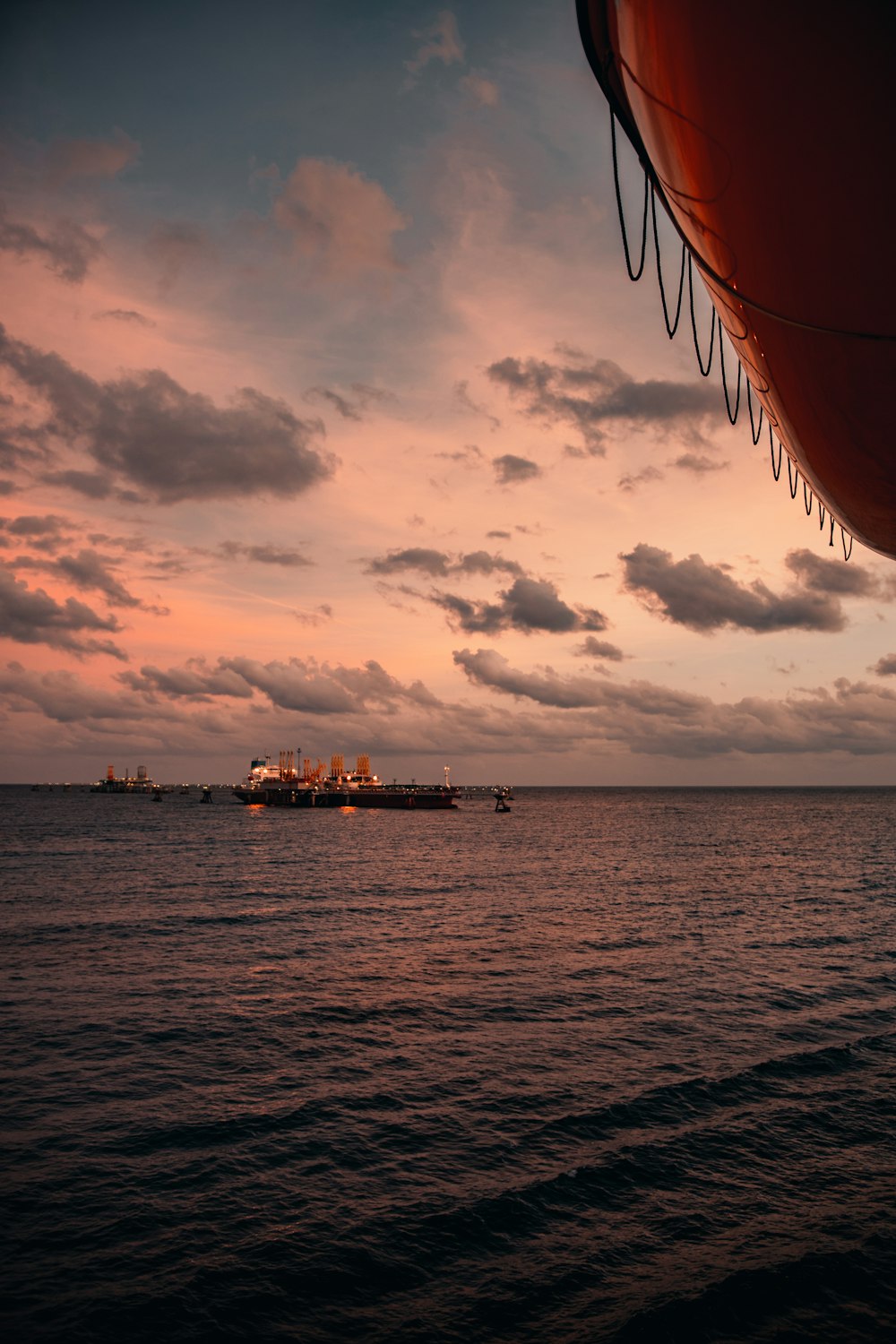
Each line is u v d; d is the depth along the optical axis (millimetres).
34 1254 9289
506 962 25656
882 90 2709
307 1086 14688
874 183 2881
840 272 3135
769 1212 10414
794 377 3846
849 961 25828
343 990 21875
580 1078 15133
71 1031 17859
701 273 3877
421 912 36844
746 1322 8242
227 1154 11945
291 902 40094
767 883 48844
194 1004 20328
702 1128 12914
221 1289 8672
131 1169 11422
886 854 70438
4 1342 7746
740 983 22734
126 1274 8914
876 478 4188
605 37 3324
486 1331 8070
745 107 2963
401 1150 12102
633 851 74375
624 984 22656
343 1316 8289
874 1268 9172
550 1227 10047
